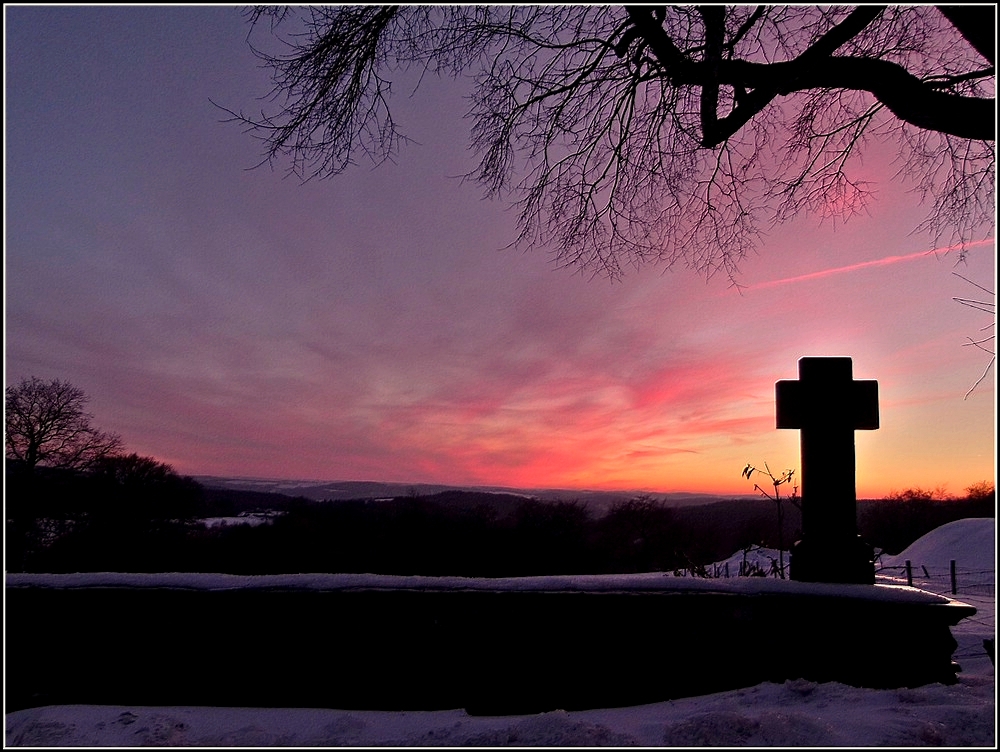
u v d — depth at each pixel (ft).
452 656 14.32
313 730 12.77
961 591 48.08
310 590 14.56
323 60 19.10
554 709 14.05
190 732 12.60
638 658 14.34
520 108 21.61
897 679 14.15
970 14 13.41
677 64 17.08
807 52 15.79
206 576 15.21
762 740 10.99
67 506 98.84
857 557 16.02
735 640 14.40
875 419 16.52
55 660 14.23
